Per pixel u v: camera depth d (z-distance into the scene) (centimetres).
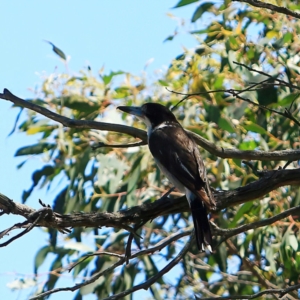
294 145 1151
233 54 1109
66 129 1186
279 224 1121
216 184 1175
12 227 709
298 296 1226
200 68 1186
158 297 1220
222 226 1209
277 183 850
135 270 1212
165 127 1027
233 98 1116
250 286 1302
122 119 1205
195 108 1164
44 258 1198
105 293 1184
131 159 1167
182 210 852
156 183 1184
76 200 1166
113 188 1149
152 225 1259
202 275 1312
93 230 1216
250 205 1082
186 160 944
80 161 1165
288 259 1098
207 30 1161
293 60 1164
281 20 1138
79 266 1173
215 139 1179
